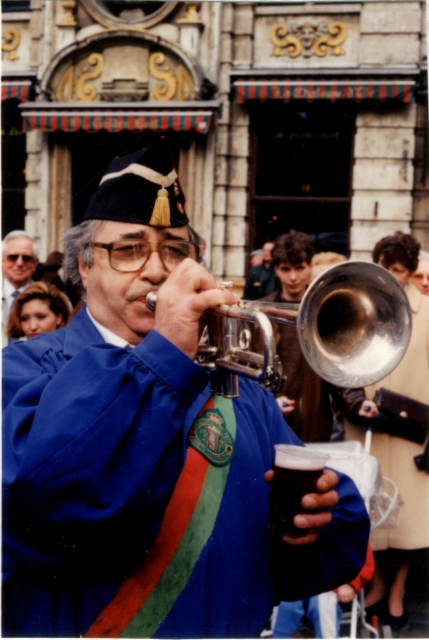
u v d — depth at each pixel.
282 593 1.65
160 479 1.25
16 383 1.40
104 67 7.97
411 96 7.46
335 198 7.85
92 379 1.27
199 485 1.45
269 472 1.56
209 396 1.55
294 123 7.84
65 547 1.29
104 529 1.24
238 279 7.91
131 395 1.25
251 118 7.87
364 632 3.16
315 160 7.86
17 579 1.38
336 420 3.43
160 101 7.76
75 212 8.28
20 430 1.28
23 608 1.37
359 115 7.68
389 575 3.42
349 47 7.68
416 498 3.31
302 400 3.24
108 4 8.08
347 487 1.68
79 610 1.36
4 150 8.34
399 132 7.64
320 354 1.34
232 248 7.93
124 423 1.23
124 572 1.37
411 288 3.44
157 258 1.56
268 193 7.93
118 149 8.13
